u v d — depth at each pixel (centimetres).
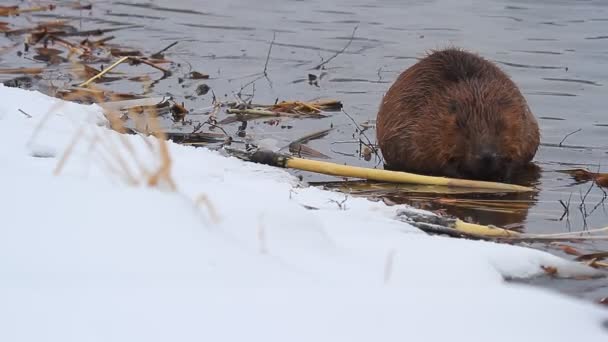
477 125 1199
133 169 847
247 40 2075
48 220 621
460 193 1157
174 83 1706
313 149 1347
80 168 822
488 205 1111
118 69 1784
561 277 789
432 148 1237
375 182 1185
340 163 1294
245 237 663
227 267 586
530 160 1315
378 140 1338
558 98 1658
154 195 667
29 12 2311
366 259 705
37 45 1952
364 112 1552
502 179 1234
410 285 655
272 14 2344
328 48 2006
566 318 590
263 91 1672
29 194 661
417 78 1284
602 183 1221
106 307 513
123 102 1472
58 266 565
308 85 1722
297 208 777
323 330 518
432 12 2364
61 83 1630
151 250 593
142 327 496
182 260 586
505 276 776
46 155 945
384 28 2188
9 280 541
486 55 1938
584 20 2273
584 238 941
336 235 766
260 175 1064
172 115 1481
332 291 573
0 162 812
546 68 1855
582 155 1355
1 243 590
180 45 2012
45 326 489
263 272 586
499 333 550
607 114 1567
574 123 1516
